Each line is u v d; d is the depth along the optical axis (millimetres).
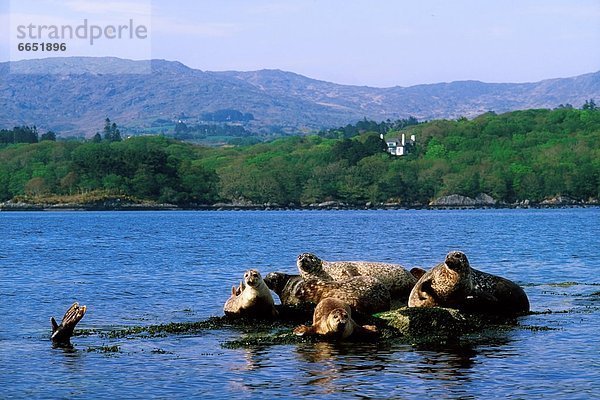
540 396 16562
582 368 18828
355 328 22547
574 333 23141
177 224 139000
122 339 22875
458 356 20188
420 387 17281
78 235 95812
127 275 42031
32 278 40625
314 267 27859
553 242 72938
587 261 50219
